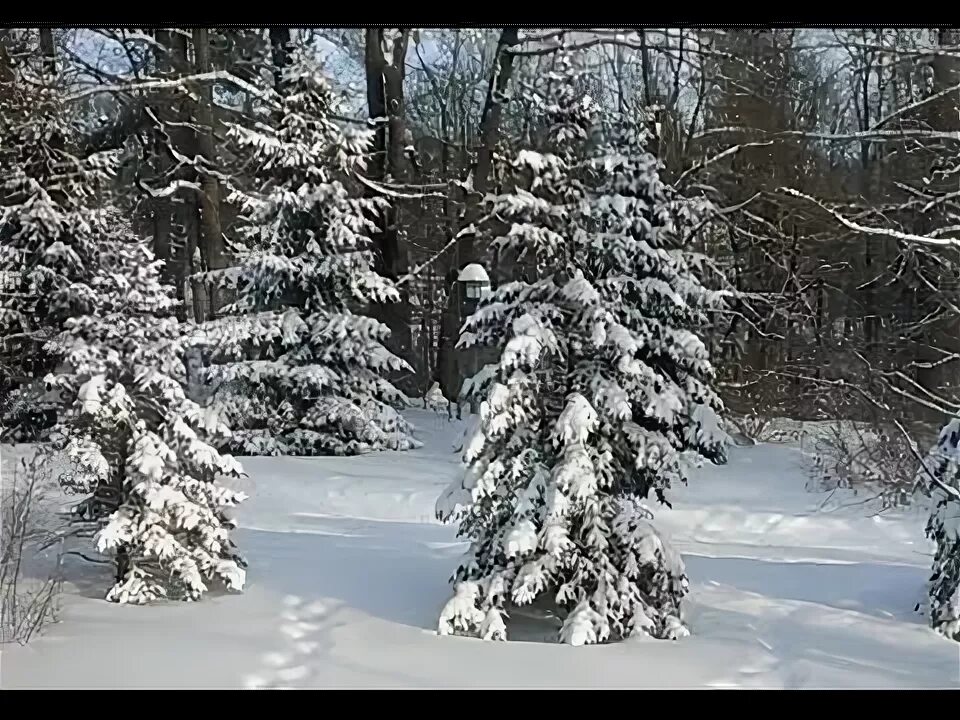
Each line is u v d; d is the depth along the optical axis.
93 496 7.70
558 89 7.09
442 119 31.52
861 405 13.59
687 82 24.05
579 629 6.36
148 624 6.62
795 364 17.59
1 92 12.90
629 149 7.26
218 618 6.82
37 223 11.21
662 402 6.76
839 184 20.89
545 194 7.03
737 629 6.84
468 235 20.95
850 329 19.58
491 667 5.88
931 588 7.21
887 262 17.58
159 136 21.52
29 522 8.13
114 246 7.61
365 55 24.31
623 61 24.88
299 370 15.70
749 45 21.11
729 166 20.98
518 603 6.38
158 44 20.42
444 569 8.53
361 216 16.50
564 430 6.48
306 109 16.30
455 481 6.93
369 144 17.64
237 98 24.25
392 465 14.79
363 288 16.73
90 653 5.95
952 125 14.23
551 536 6.41
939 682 5.71
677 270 7.24
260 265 15.77
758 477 14.17
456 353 23.14
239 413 15.56
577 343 6.89
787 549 10.39
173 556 7.12
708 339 16.36
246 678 5.60
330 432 15.97
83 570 8.08
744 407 17.91
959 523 6.74
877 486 12.96
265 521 11.13
